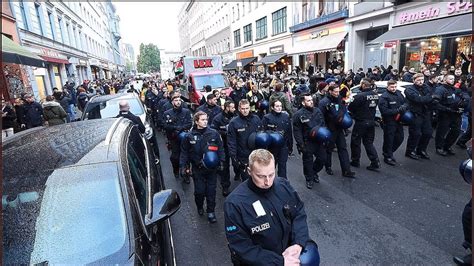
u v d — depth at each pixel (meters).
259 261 1.92
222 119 5.43
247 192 2.03
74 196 2.01
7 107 8.40
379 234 3.63
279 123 4.80
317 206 4.45
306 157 5.02
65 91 14.38
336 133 5.39
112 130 2.85
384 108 5.64
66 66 24.78
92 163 2.21
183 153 4.22
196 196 4.29
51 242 1.82
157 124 10.56
